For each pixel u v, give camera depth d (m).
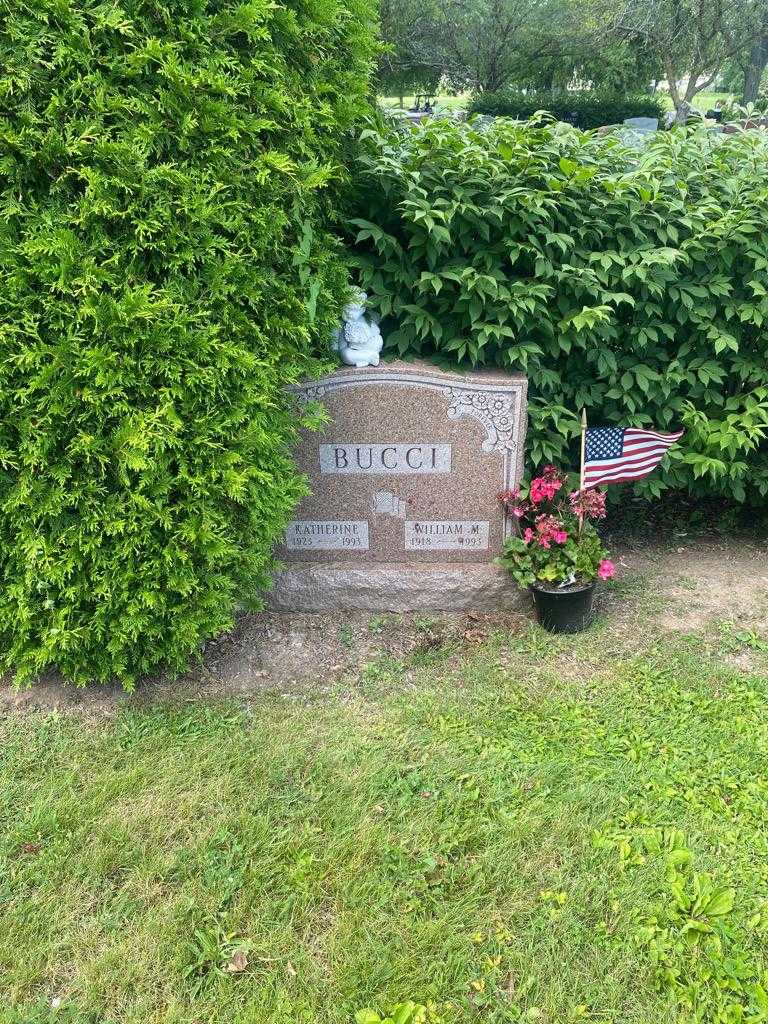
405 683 3.48
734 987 2.16
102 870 2.54
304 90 3.20
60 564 2.89
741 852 2.58
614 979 2.19
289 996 2.15
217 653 3.70
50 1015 2.12
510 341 3.94
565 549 3.79
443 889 2.46
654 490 4.46
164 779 2.90
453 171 3.66
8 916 2.39
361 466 3.88
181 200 2.71
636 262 3.79
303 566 4.04
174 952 2.28
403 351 3.89
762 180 4.14
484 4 18.38
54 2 2.48
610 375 4.20
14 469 2.86
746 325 4.33
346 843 2.61
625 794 2.82
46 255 2.58
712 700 3.35
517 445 3.82
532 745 3.08
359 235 3.58
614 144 4.30
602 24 17.47
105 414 2.76
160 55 2.62
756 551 4.68
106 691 3.44
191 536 2.94
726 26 16.81
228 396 2.98
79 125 2.55
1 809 2.79
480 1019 2.10
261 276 2.99
